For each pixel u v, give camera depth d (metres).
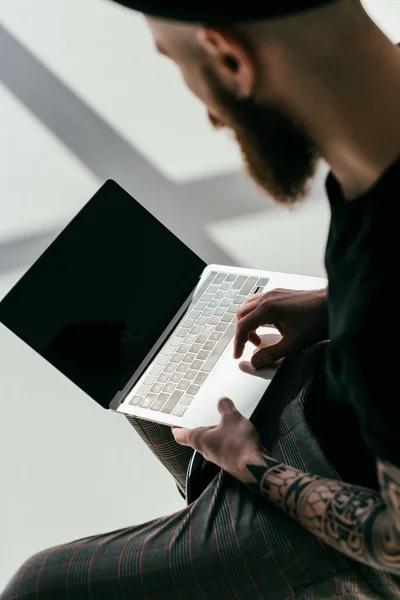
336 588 0.95
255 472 0.97
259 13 0.53
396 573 0.82
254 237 1.95
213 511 1.00
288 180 0.70
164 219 2.04
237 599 0.95
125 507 1.62
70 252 1.32
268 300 1.14
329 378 0.87
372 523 0.81
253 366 1.16
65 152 2.29
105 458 1.70
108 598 0.97
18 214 2.20
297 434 1.01
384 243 0.63
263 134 0.66
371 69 0.59
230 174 2.09
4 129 2.39
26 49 2.56
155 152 2.20
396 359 0.64
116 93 2.38
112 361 1.29
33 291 1.28
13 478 1.73
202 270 1.42
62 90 2.43
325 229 1.91
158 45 0.65
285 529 0.95
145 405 1.24
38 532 1.64
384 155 0.62
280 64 0.59
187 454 1.25
